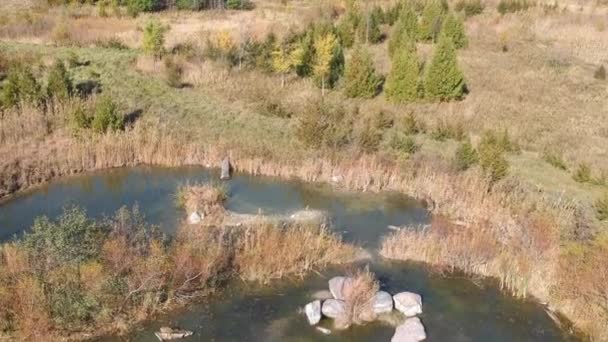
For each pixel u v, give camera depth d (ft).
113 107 103.55
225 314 64.08
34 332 58.39
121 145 100.01
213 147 101.71
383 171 96.17
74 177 95.45
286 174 97.96
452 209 85.87
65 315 59.67
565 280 66.95
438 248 75.41
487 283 71.31
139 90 120.88
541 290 68.59
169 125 108.47
